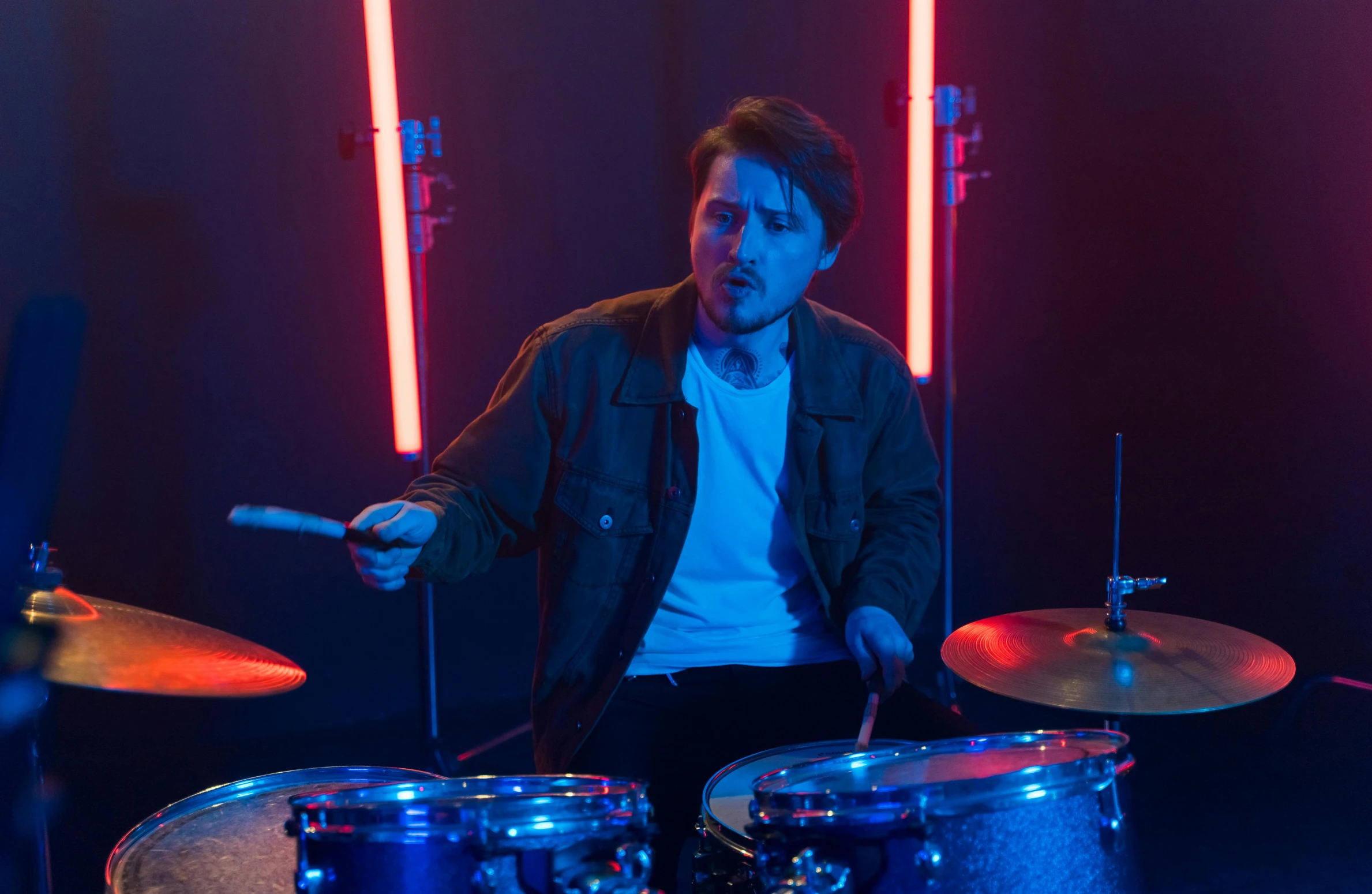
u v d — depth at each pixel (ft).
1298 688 8.63
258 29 8.45
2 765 4.87
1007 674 4.92
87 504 8.32
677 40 9.46
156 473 8.50
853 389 5.13
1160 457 9.35
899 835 3.06
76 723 8.31
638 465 4.91
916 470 5.45
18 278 7.98
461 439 4.93
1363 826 6.81
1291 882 6.15
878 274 10.16
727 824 3.70
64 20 7.93
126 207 8.23
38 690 2.09
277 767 8.36
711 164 4.64
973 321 10.15
